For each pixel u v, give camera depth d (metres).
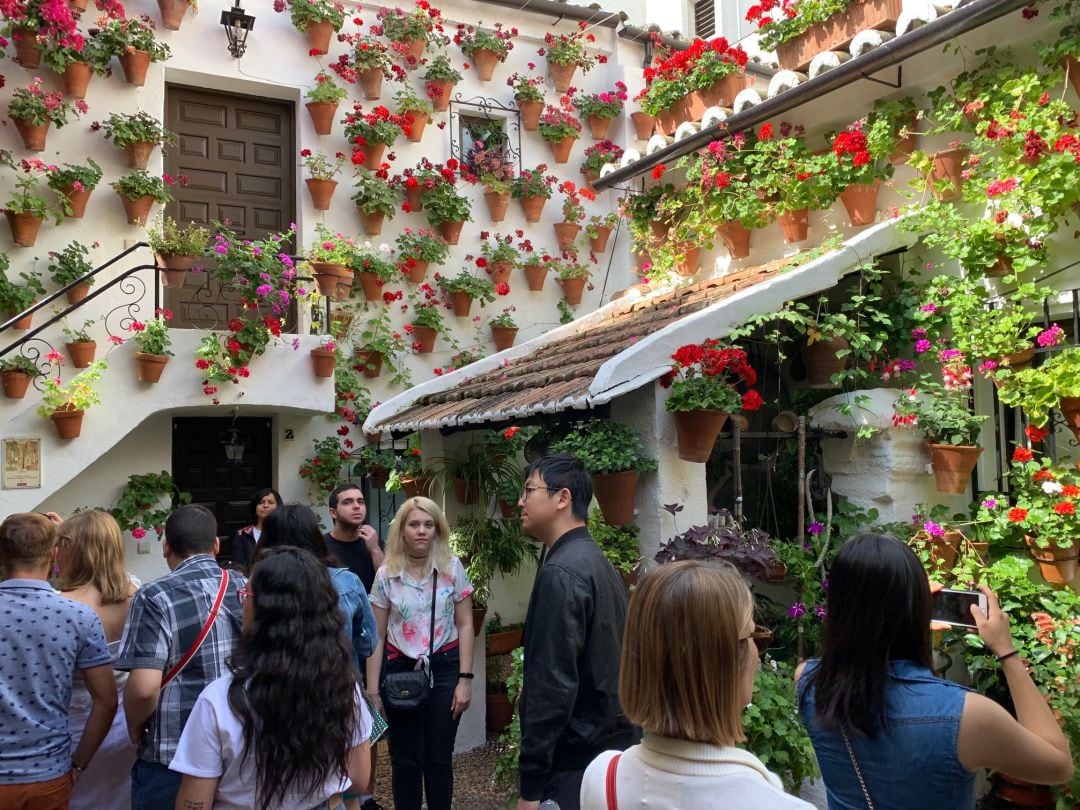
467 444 6.07
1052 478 4.18
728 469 5.70
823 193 5.50
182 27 7.24
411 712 4.04
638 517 4.50
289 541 3.53
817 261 4.76
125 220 6.88
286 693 2.09
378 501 7.82
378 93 7.83
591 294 8.80
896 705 1.89
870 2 5.23
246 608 2.30
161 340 6.22
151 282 6.97
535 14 8.77
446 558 4.25
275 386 6.69
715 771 1.55
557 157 8.70
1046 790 3.99
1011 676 2.05
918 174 5.12
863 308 5.07
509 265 8.19
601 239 8.77
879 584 1.97
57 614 2.88
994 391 5.00
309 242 7.62
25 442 5.86
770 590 5.43
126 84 6.93
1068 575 4.15
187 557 3.01
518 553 5.78
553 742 2.51
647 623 1.65
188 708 2.71
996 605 2.15
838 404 4.79
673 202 6.68
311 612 2.21
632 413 4.50
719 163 6.06
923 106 5.24
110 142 6.86
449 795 4.02
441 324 7.91
